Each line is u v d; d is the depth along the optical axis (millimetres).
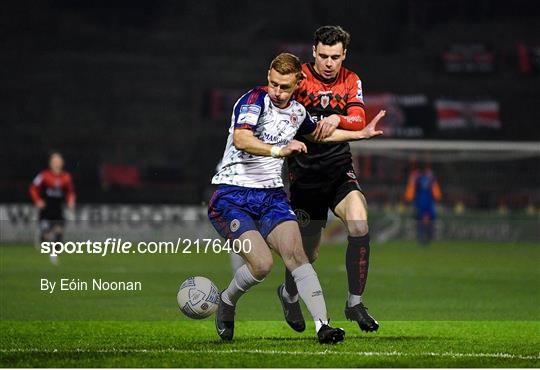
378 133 20219
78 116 108000
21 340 20906
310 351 18656
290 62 18547
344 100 21703
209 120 105375
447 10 120000
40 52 112000
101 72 111125
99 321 25094
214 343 20203
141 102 109750
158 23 117438
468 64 114062
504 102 110188
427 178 68312
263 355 18047
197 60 113625
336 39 21047
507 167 97812
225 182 19469
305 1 118250
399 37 118188
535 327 24281
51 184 51281
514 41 118500
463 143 87250
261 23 117562
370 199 88062
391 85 111312
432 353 18625
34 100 108000
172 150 103500
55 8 115812
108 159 102625
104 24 116312
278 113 19219
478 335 22391
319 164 21797
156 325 24219
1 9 113438
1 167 95250
